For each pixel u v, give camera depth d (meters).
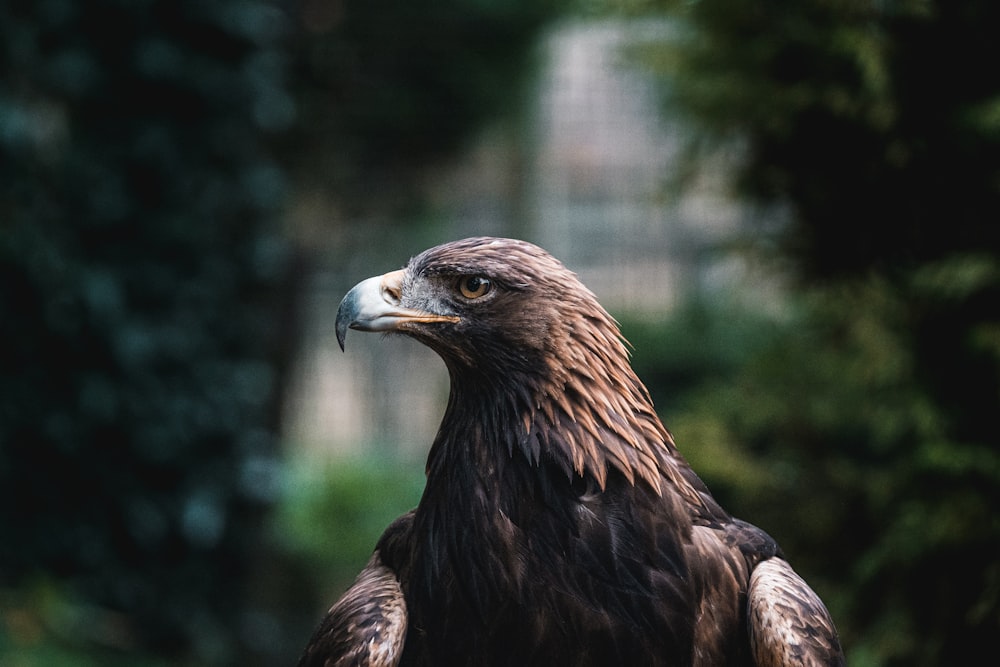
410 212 17.36
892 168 5.36
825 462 5.96
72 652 8.40
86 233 9.65
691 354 13.61
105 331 9.37
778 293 6.39
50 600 8.59
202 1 9.95
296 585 14.91
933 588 5.29
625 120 20.97
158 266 9.96
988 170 5.13
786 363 6.07
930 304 5.26
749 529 4.02
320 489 18.78
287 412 15.77
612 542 3.71
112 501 9.61
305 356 20.17
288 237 15.01
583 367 3.82
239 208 10.49
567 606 3.69
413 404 22.91
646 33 6.24
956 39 5.13
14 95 8.64
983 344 5.00
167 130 9.95
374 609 3.86
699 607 3.75
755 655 3.69
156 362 9.89
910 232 5.37
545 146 20.56
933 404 5.21
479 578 3.77
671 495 3.82
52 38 9.26
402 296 3.94
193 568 10.25
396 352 22.92
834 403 5.83
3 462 9.09
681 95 5.89
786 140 5.57
